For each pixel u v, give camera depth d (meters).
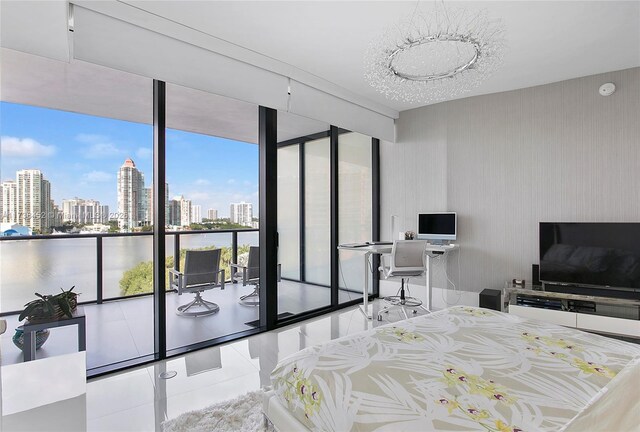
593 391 1.17
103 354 2.83
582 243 3.51
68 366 1.52
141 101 3.16
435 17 2.53
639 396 1.09
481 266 4.26
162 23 2.53
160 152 2.81
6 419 1.17
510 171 4.05
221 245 3.76
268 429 1.70
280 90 3.41
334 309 4.32
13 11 1.93
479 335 1.72
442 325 1.90
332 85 3.86
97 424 1.91
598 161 3.55
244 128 3.73
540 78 3.67
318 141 4.22
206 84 2.85
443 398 1.15
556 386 1.20
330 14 2.49
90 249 3.12
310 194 4.14
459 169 4.41
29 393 1.31
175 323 3.60
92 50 2.28
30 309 2.46
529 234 3.94
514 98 4.02
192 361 2.77
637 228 3.27
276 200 3.65
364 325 3.72
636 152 3.36
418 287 4.79
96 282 3.22
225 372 2.57
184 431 1.82
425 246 4.00
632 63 3.29
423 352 1.52
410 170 4.83
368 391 1.22
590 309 3.39
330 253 4.37
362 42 2.90
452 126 4.46
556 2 2.33
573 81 3.68
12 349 2.53
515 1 2.32
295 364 1.55
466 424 1.01
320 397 1.29
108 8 2.29
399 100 4.41
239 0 2.31
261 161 3.60
